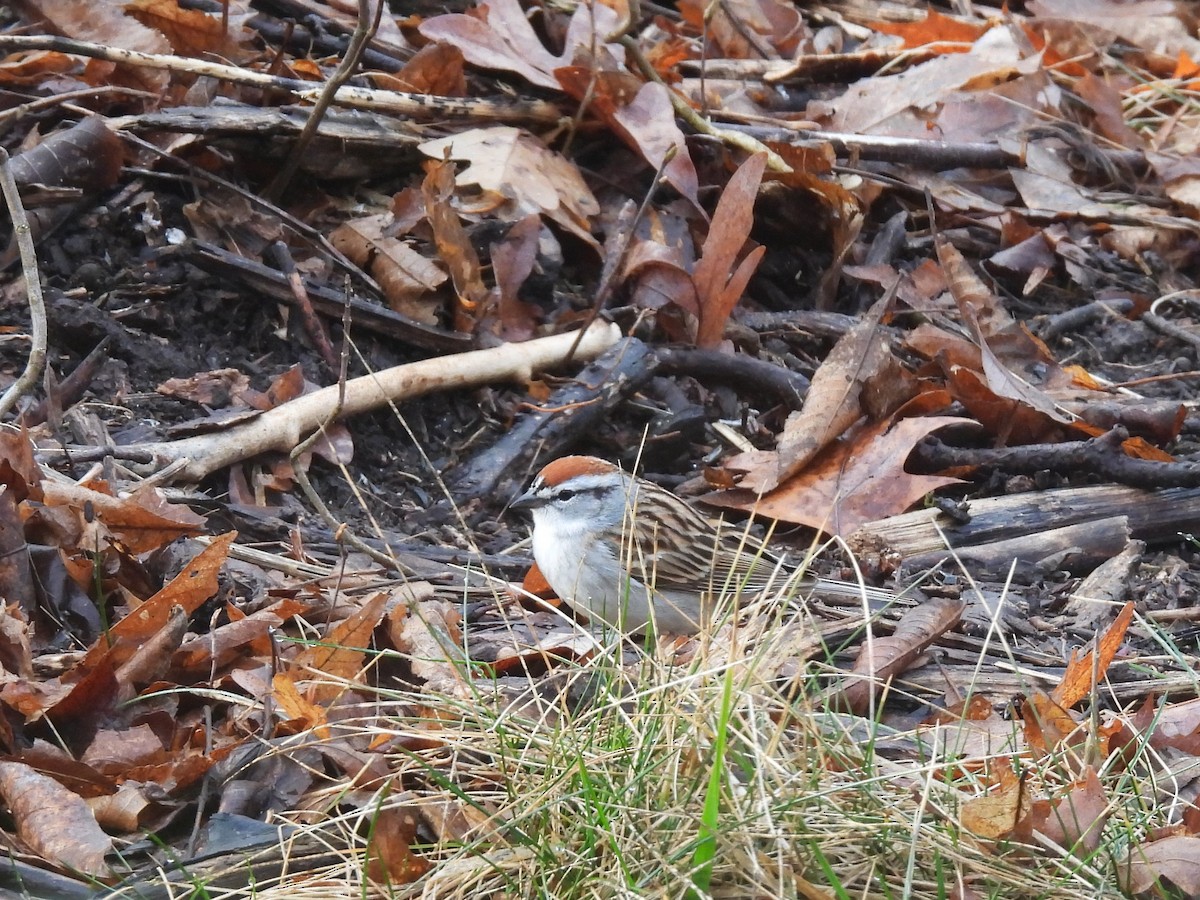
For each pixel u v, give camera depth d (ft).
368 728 16.83
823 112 36.22
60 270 26.55
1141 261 35.81
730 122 34.78
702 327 29.96
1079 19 42.55
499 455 26.86
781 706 16.83
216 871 15.02
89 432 23.72
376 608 18.65
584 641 19.76
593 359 29.01
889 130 36.06
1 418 22.29
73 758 16.10
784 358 31.22
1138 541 25.90
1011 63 36.88
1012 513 26.43
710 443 29.55
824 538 26.08
